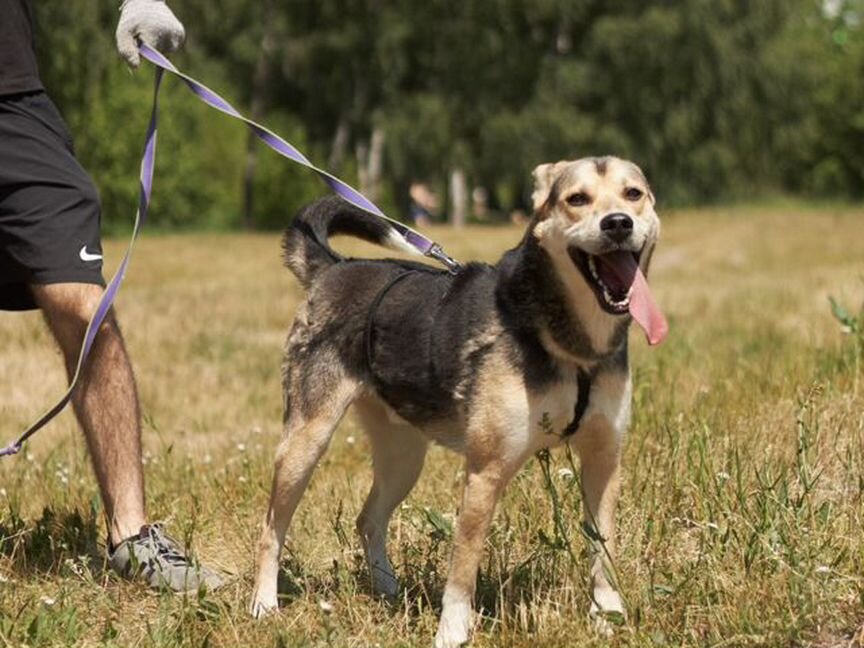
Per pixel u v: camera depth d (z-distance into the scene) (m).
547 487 7.44
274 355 18.12
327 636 6.34
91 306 7.64
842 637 6.16
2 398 14.48
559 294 6.36
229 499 9.55
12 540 8.21
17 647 6.51
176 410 14.12
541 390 6.38
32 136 7.70
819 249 40.72
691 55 62.38
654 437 9.44
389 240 7.73
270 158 66.12
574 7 62.09
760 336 16.97
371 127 64.50
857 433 8.88
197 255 41.78
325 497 9.41
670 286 29.34
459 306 6.77
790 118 69.56
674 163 64.75
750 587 6.54
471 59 62.84
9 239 7.66
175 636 6.58
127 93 59.38
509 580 6.80
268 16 63.38
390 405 7.18
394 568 7.95
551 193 6.60
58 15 48.12
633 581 6.94
